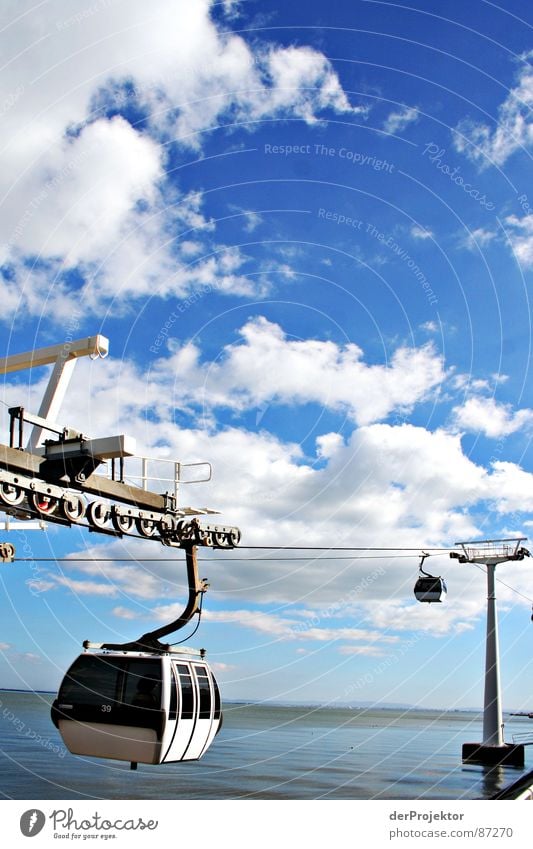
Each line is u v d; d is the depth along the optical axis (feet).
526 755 182.29
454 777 172.96
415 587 80.64
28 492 40.52
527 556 132.77
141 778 177.88
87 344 55.16
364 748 318.65
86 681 47.93
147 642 49.60
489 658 136.98
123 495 47.57
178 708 46.85
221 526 54.65
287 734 422.41
